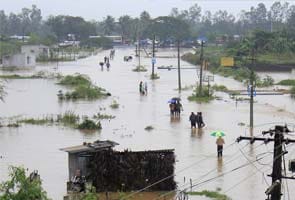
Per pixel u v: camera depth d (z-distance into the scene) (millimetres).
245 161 30938
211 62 109438
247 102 58062
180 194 23781
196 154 33000
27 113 48719
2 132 40094
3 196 17062
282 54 123062
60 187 26047
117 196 24656
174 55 155250
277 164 16578
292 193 24484
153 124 43781
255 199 24391
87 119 42344
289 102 58625
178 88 69375
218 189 25844
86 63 118250
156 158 25641
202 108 53188
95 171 25406
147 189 25578
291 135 31312
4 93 59375
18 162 30750
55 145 35438
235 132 40375
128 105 54500
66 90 66375
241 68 96812
